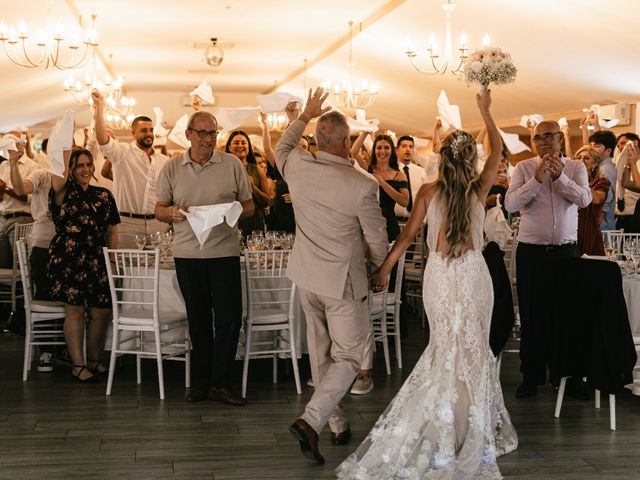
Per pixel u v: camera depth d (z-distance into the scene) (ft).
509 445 13.52
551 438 14.15
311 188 12.48
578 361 14.76
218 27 42.37
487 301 12.61
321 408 12.48
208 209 15.34
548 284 15.62
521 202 16.24
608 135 23.40
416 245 26.76
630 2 25.88
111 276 16.87
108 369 18.83
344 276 12.48
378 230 12.50
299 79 57.21
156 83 64.90
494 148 12.98
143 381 18.02
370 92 40.93
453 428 12.26
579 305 14.64
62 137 17.30
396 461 12.16
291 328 17.07
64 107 58.80
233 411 15.69
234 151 22.80
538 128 16.28
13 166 18.92
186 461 12.90
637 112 35.70
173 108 69.77
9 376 18.37
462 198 12.45
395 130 62.03
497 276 15.11
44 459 12.96
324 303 12.68
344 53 45.39
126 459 12.98
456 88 43.06
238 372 19.04
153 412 15.57
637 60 30.50
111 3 36.37
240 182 16.44
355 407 16.06
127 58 52.60
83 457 13.06
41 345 19.72
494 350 15.20
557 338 15.01
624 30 28.17
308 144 23.72
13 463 12.78
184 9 37.78
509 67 13.00
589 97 36.88
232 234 16.17
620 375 14.25
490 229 21.49
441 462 12.10
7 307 27.63
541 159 16.37
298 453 13.30
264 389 17.43
